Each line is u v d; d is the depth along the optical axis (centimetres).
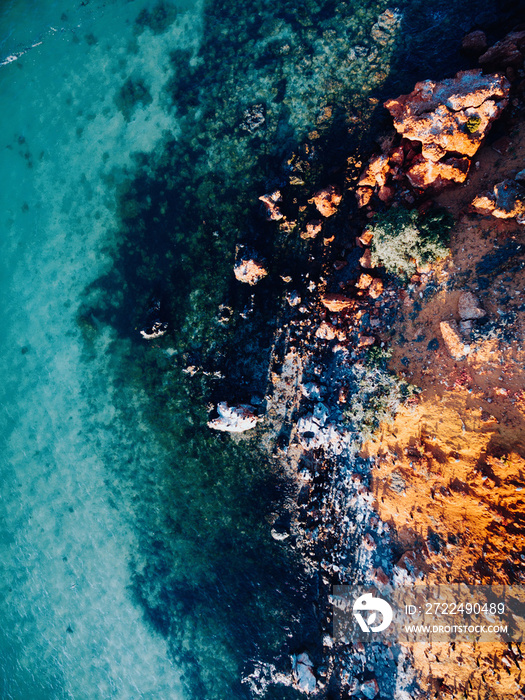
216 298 2073
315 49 1972
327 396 1858
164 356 2153
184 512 2106
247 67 2053
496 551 1398
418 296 1673
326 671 1753
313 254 1936
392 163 1755
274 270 1995
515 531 1362
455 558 1481
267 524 1945
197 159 2111
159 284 2166
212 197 2088
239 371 2023
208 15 2108
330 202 1864
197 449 2088
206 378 2078
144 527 2178
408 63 1853
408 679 1537
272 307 1988
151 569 2158
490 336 1459
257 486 1977
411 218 1639
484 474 1423
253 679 1928
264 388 1973
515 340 1417
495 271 1495
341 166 1906
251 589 1969
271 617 1917
